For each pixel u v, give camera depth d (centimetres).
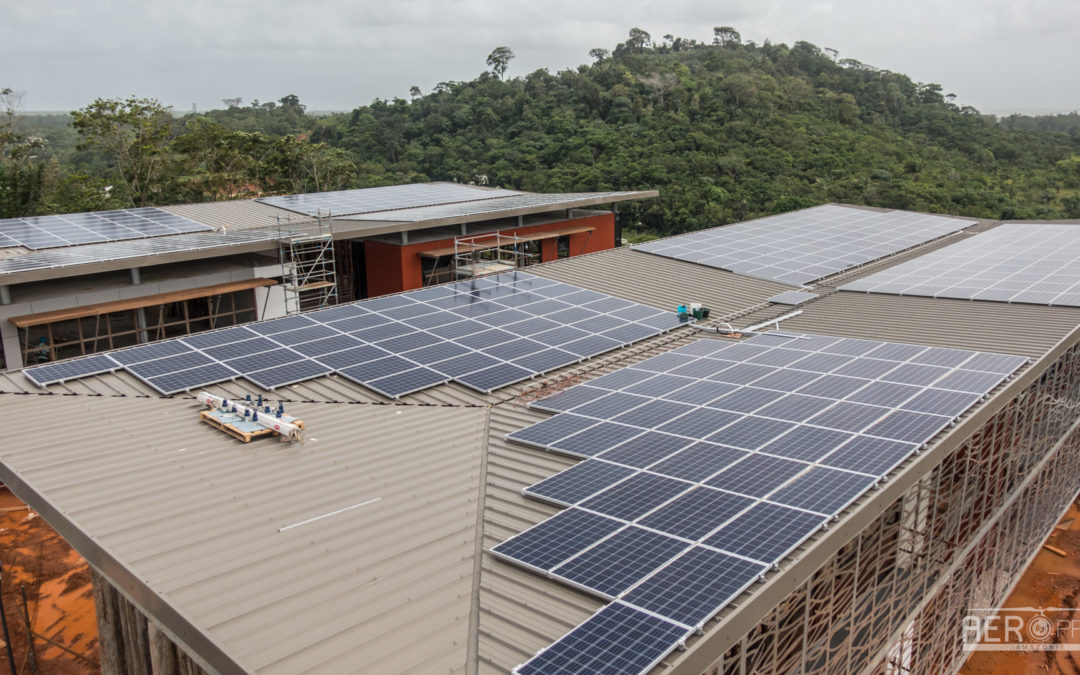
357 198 6075
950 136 13600
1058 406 3027
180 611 1266
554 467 1842
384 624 1260
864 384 2252
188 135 8406
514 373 2527
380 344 2734
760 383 2312
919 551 2017
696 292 3700
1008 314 3141
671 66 15375
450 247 4891
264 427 2005
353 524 1584
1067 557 3155
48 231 4466
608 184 10062
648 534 1444
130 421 2097
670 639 1134
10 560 2930
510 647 1199
